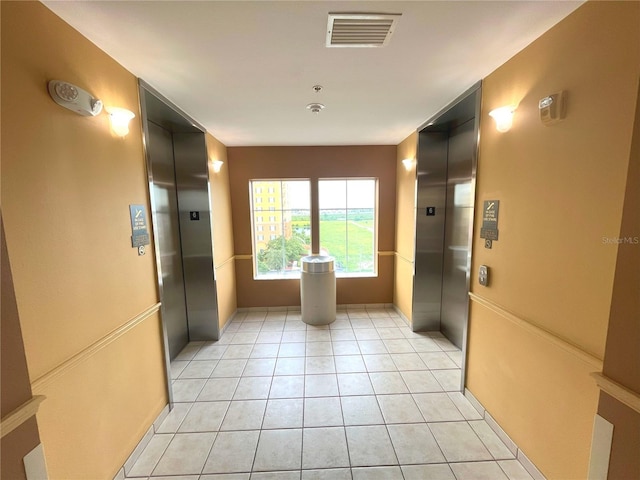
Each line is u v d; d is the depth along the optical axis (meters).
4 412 0.87
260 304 4.15
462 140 2.87
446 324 3.33
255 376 2.56
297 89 2.04
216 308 3.27
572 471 1.33
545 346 1.46
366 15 1.26
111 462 1.51
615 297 0.98
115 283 1.56
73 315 1.27
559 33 1.32
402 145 3.68
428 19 1.30
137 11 1.20
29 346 1.07
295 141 3.64
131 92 1.73
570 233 1.29
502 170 1.75
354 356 2.89
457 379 2.48
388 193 4.00
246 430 1.93
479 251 2.01
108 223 1.51
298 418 2.03
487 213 1.90
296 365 2.74
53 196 1.18
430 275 3.40
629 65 1.03
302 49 1.54
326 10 1.23
